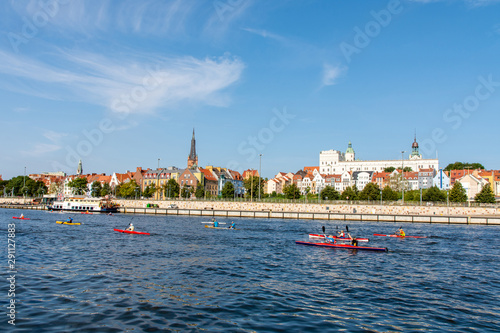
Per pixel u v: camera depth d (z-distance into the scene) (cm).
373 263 4200
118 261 3972
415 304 2692
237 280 3266
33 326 2098
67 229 7156
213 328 2131
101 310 2388
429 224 10094
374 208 12081
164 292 2825
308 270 3766
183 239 5875
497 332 2191
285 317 2342
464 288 3173
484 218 10181
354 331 2142
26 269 3500
